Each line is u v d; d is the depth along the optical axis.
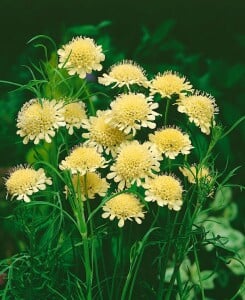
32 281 0.49
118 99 0.50
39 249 0.51
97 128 0.50
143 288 0.57
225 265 0.80
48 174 0.54
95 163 0.49
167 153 0.49
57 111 0.50
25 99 0.90
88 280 0.48
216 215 0.81
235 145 0.83
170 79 0.52
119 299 0.59
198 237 0.63
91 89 0.77
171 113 0.72
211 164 0.51
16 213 0.50
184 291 0.53
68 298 0.51
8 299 0.52
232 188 0.83
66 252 0.52
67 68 0.52
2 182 0.76
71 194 0.48
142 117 0.49
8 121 0.86
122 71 0.52
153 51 0.85
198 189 0.50
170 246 0.52
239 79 0.84
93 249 0.49
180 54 0.85
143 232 0.67
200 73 0.89
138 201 0.49
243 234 0.83
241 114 0.83
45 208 0.60
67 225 0.57
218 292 0.82
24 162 0.82
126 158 0.48
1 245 0.79
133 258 0.48
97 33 0.84
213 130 0.51
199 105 0.50
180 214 0.68
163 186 0.48
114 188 0.57
